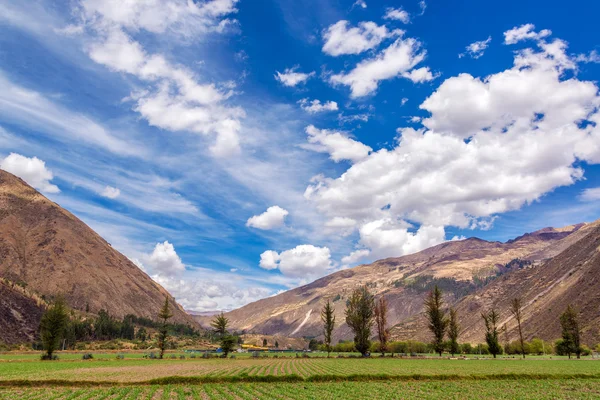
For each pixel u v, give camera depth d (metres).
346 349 190.62
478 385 58.41
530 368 82.31
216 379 62.50
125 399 45.94
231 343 141.25
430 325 138.62
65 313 122.00
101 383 58.41
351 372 72.94
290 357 139.62
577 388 55.72
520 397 47.56
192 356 143.75
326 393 49.97
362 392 50.78
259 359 125.56
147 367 87.75
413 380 64.62
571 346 130.25
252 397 46.72
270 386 56.69
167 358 132.62
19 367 85.38
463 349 182.00
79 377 64.75
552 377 67.56
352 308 140.00
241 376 64.50
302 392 50.72
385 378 65.69
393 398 46.34
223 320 144.38
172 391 51.88
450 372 72.69
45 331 116.56
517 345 172.25
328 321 141.12
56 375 67.56
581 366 88.06
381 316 143.62
